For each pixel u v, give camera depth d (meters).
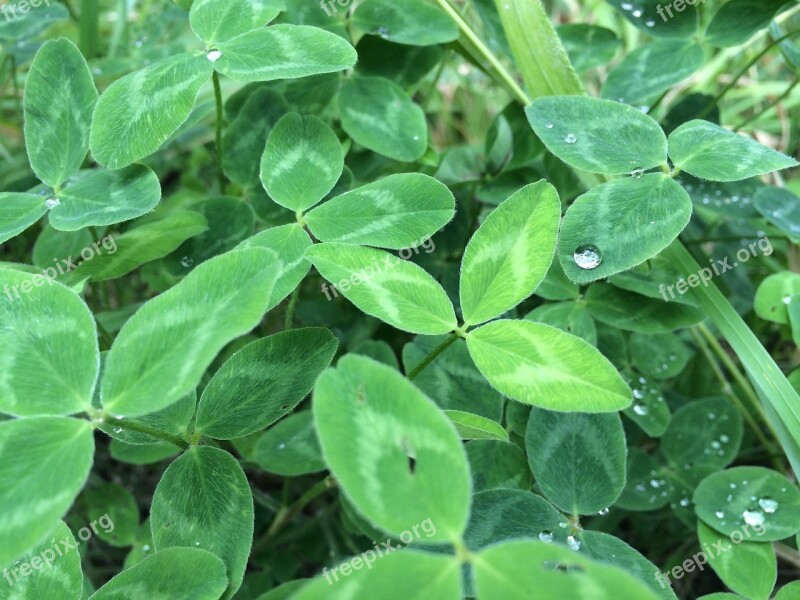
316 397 0.08
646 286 0.14
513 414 0.13
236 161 0.15
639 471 0.15
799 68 0.16
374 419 0.08
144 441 0.11
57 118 0.13
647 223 0.11
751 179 0.17
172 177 0.23
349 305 0.18
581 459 0.12
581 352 0.10
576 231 0.11
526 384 0.10
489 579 0.07
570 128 0.12
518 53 0.16
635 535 0.17
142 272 0.17
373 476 0.08
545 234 0.11
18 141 0.22
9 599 0.10
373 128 0.16
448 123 0.28
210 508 0.10
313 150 0.13
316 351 0.11
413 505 0.08
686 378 0.18
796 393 0.13
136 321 0.09
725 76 0.27
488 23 0.18
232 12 0.13
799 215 0.16
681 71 0.16
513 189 0.17
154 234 0.14
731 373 0.19
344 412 0.08
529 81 0.16
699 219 0.21
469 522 0.11
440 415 0.08
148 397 0.09
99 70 0.20
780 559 0.16
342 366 0.08
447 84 0.29
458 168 0.18
